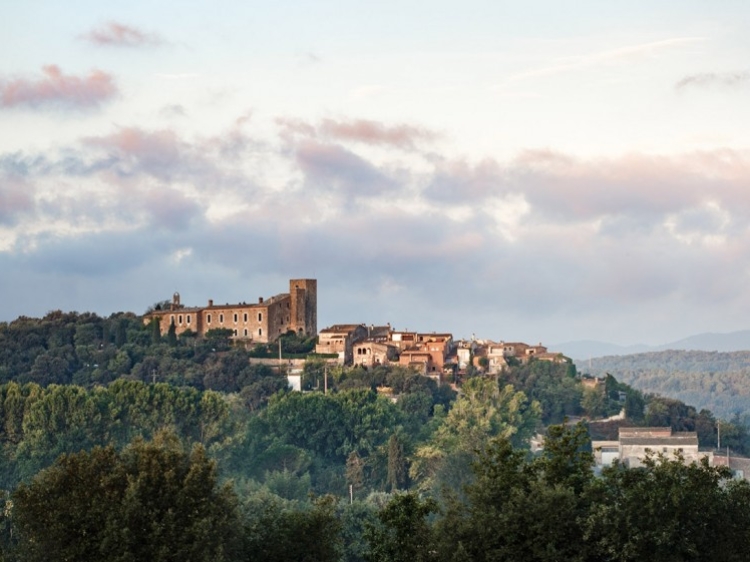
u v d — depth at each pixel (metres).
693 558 103.62
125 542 103.81
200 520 106.19
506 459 111.88
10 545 124.44
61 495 110.25
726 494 107.50
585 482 107.81
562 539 101.56
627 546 99.56
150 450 113.12
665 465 108.31
